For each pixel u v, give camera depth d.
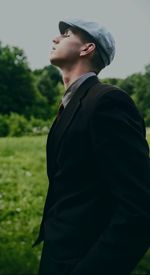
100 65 2.21
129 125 1.82
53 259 1.92
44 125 23.16
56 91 44.88
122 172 1.78
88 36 2.17
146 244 1.78
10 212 8.82
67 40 2.19
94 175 1.89
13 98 46.16
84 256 1.86
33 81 47.53
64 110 2.02
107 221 1.88
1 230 7.92
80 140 1.89
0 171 11.36
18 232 7.82
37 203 9.41
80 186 1.90
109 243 1.75
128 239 1.75
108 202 1.89
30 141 14.59
